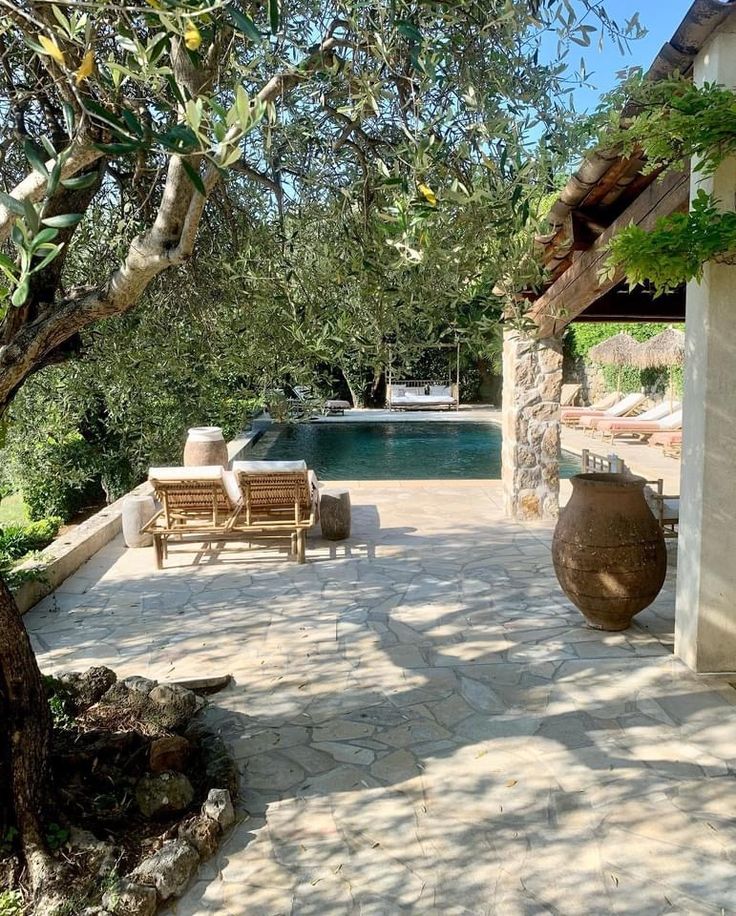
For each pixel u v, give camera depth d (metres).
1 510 12.59
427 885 2.86
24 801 3.02
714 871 2.90
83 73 1.86
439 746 3.90
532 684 4.61
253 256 4.07
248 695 4.56
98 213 4.37
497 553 7.80
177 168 2.58
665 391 21.20
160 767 3.52
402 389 27.95
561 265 6.81
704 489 4.55
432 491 11.48
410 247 2.88
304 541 7.62
